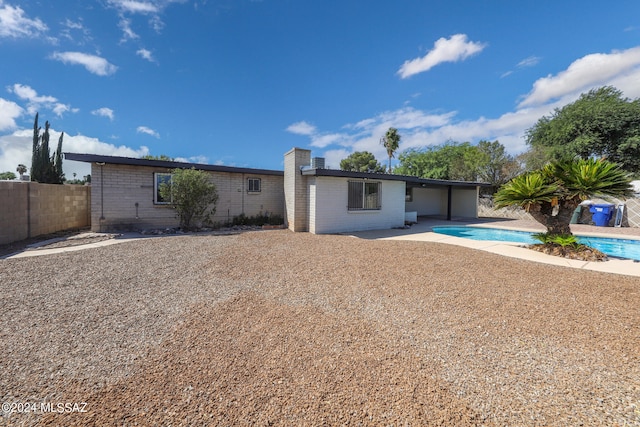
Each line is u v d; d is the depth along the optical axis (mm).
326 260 5723
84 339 2682
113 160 9320
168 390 1974
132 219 10109
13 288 4023
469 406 1814
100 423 1676
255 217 12758
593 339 2668
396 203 12266
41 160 20594
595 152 20125
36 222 8391
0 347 2523
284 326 2949
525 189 7121
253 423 1682
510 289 4074
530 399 1874
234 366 2250
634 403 1825
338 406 1816
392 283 4340
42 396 1909
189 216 10273
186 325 2969
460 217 17797
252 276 4680
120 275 4672
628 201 12945
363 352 2457
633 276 4746
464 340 2664
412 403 1841
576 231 11047
